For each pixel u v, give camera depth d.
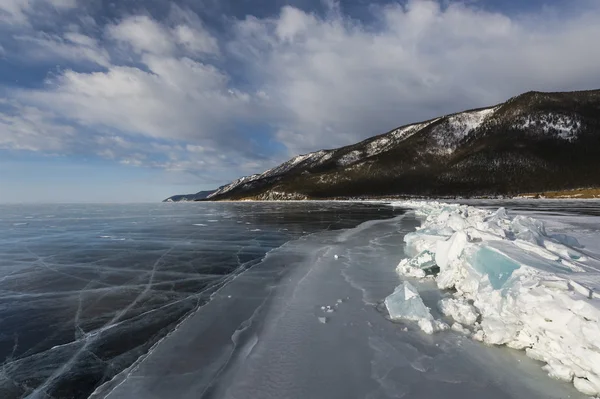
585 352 4.01
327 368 4.91
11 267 11.45
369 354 5.26
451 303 6.65
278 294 8.25
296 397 4.27
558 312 4.34
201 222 26.20
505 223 9.47
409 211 37.69
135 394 4.45
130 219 29.42
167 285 9.27
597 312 3.91
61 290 8.94
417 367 4.86
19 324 6.78
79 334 6.32
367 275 9.56
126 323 6.79
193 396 4.37
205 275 10.23
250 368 4.96
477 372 4.66
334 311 7.04
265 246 14.91
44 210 44.34
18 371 5.09
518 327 5.15
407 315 6.46
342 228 21.09
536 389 4.23
